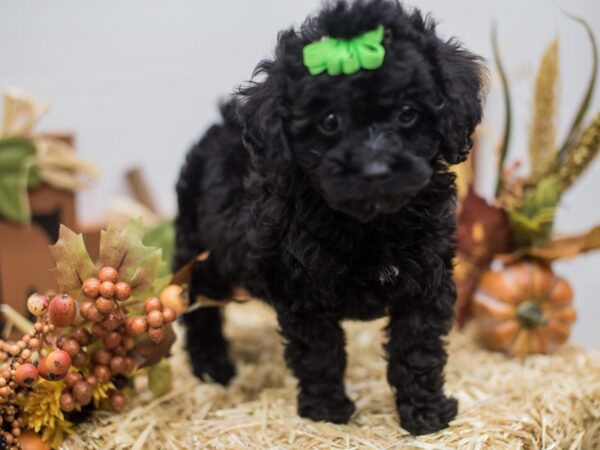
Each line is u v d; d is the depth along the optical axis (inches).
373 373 13.9
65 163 16.5
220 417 12.1
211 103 22.3
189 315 14.0
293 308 10.9
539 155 15.4
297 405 12.1
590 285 25.5
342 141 9.3
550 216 14.6
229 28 22.0
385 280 10.5
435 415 11.2
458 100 9.7
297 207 10.3
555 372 13.7
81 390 10.9
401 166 9.0
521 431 11.0
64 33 20.3
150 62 21.4
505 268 15.2
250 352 15.6
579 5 23.5
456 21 22.8
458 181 15.7
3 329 14.8
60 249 10.8
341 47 9.1
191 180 13.6
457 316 15.2
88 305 10.8
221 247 12.4
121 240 11.2
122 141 21.5
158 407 12.4
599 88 23.5
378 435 11.2
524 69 20.0
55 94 20.5
